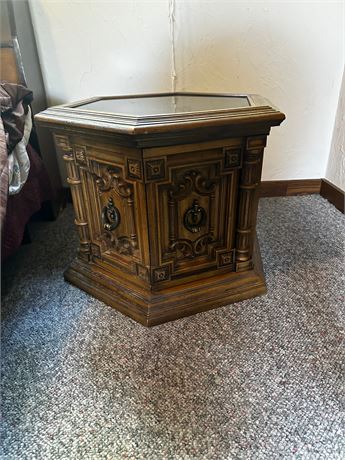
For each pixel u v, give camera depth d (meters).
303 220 1.37
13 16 1.11
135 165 0.71
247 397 0.66
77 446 0.59
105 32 1.29
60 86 1.38
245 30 1.29
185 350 0.77
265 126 0.75
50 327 0.85
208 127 0.69
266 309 0.89
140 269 0.86
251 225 0.89
